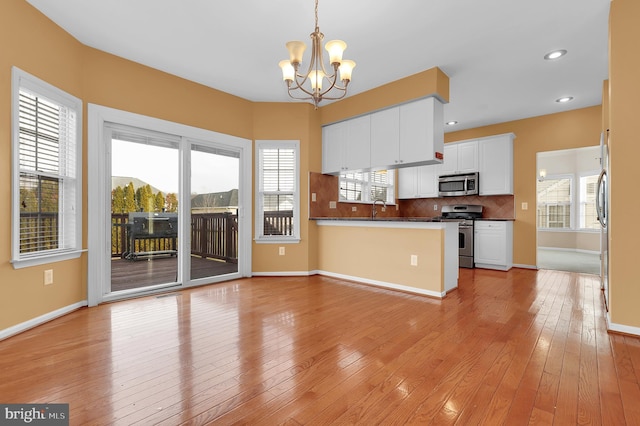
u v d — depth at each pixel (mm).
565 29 2797
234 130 4305
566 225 8078
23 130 2479
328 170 4695
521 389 1635
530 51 3168
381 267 3932
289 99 4488
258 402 1527
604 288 3502
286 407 1488
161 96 3584
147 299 3340
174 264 3814
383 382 1709
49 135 2703
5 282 2293
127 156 3412
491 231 5148
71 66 2871
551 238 8328
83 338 2291
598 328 2496
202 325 2568
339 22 2697
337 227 4457
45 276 2621
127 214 3461
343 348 2141
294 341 2256
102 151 3158
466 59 3334
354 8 2514
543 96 4328
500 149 5242
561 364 1901
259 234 4531
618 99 2414
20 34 2389
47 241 2695
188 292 3641
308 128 4578
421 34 2875
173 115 3684
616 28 2408
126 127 3354
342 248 4387
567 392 1603
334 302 3240
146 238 3602
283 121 4562
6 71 2293
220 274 4262
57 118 2785
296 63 2123
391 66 3480
